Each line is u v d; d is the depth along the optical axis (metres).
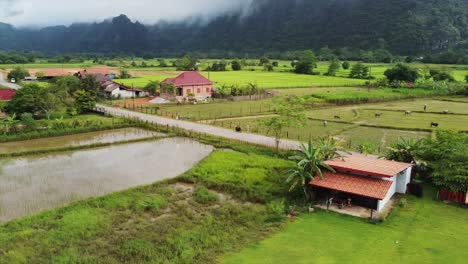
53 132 59.19
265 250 27.53
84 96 77.69
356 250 27.67
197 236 29.03
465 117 77.00
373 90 116.00
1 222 30.52
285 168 43.84
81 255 25.98
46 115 70.44
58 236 28.00
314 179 36.41
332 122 71.06
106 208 33.16
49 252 26.12
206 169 43.28
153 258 26.02
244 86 109.38
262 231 30.55
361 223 32.16
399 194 38.59
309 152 37.44
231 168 43.81
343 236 29.77
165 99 93.12
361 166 37.38
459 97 109.06
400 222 32.41
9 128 57.81
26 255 25.48
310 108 86.31
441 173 37.06
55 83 95.81
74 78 104.62
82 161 47.53
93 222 30.34
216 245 28.11
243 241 28.91
